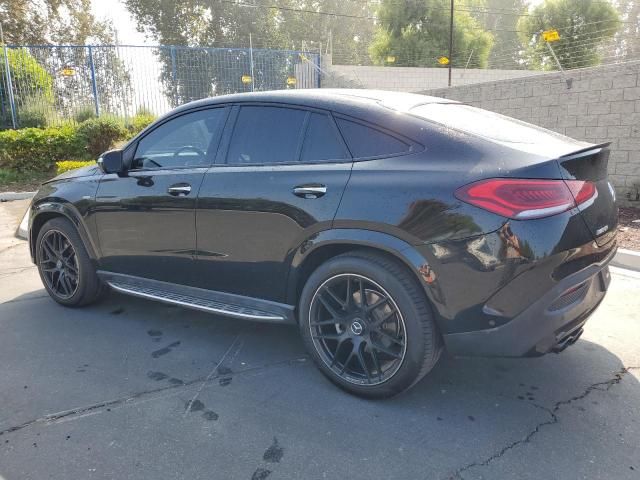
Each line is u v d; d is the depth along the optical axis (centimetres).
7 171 1196
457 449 245
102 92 1578
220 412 278
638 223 638
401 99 312
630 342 358
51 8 3056
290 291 308
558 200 240
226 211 323
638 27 2422
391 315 271
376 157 277
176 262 359
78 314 425
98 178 403
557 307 249
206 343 368
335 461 237
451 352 260
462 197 243
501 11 4003
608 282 296
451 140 262
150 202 363
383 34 2717
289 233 297
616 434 255
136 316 420
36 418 272
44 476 228
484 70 2125
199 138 355
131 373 322
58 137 1234
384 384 277
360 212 268
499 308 242
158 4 3588
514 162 244
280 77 1931
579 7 2178
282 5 3944
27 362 338
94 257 411
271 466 234
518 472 228
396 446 247
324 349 300
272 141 319
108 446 248
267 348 359
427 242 250
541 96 827
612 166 743
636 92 702
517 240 234
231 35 3741
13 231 758
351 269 275
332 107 300
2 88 1459
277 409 280
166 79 1758
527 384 305
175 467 233
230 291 338
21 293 481
